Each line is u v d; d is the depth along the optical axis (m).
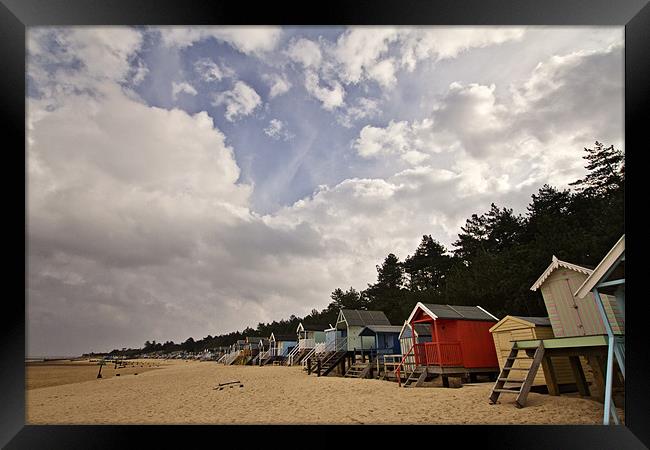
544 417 7.16
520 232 30.67
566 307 11.42
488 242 33.75
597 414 7.16
